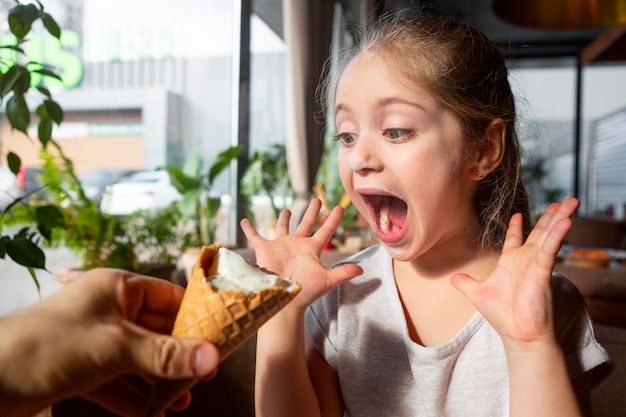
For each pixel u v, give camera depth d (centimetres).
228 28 150
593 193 338
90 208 82
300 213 125
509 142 46
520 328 34
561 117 341
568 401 33
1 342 26
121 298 30
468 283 37
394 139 40
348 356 46
